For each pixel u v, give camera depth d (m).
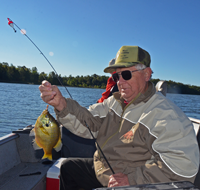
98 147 1.56
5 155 2.32
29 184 2.00
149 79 1.71
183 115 1.34
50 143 1.45
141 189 0.83
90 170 1.76
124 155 1.46
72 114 1.66
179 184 0.87
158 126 1.31
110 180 1.30
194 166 1.12
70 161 1.83
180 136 1.22
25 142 2.57
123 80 1.64
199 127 1.61
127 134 1.50
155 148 1.26
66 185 1.81
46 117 1.46
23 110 19.72
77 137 2.61
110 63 3.44
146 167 1.22
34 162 2.59
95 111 1.88
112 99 1.89
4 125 12.82
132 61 1.65
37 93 47.66
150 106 1.48
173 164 1.14
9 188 1.92
